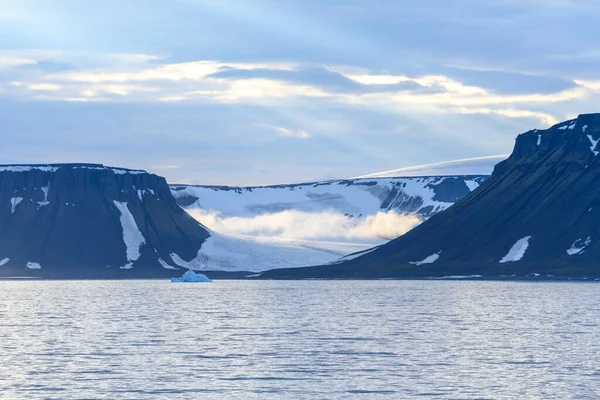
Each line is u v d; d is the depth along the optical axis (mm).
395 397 119312
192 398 119188
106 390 124125
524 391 122562
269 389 124812
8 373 137125
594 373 136250
